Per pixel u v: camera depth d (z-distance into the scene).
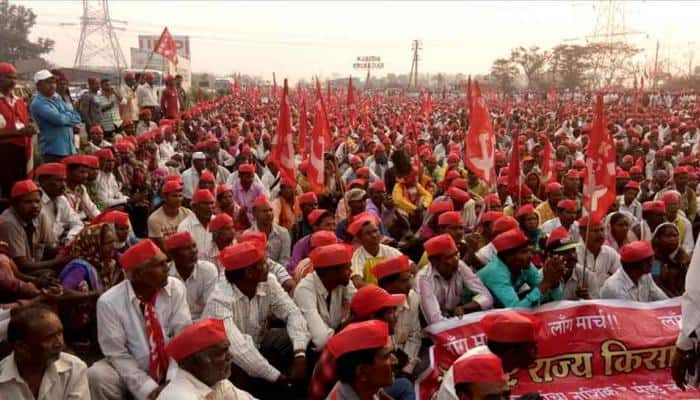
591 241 6.96
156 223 8.23
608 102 58.16
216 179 12.18
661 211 8.52
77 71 33.38
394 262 5.68
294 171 9.26
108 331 4.96
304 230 8.94
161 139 16.08
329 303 6.04
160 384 4.98
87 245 6.29
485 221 8.13
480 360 3.35
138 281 4.96
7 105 8.75
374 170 15.17
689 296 4.44
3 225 6.60
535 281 6.45
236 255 5.48
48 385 4.13
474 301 6.14
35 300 5.29
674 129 25.78
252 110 38.41
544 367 5.53
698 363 4.57
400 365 5.74
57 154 9.84
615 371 5.57
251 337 5.66
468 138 9.07
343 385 3.89
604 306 5.72
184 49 63.72
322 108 9.29
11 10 59.81
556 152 17.20
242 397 4.24
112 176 10.68
